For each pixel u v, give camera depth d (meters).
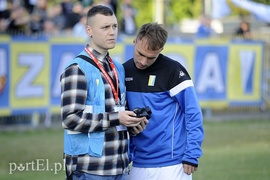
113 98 9.48
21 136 22.83
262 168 18.05
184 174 10.10
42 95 24.34
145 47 9.60
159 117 9.96
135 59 9.91
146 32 9.61
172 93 9.96
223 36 28.80
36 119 24.50
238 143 22.38
